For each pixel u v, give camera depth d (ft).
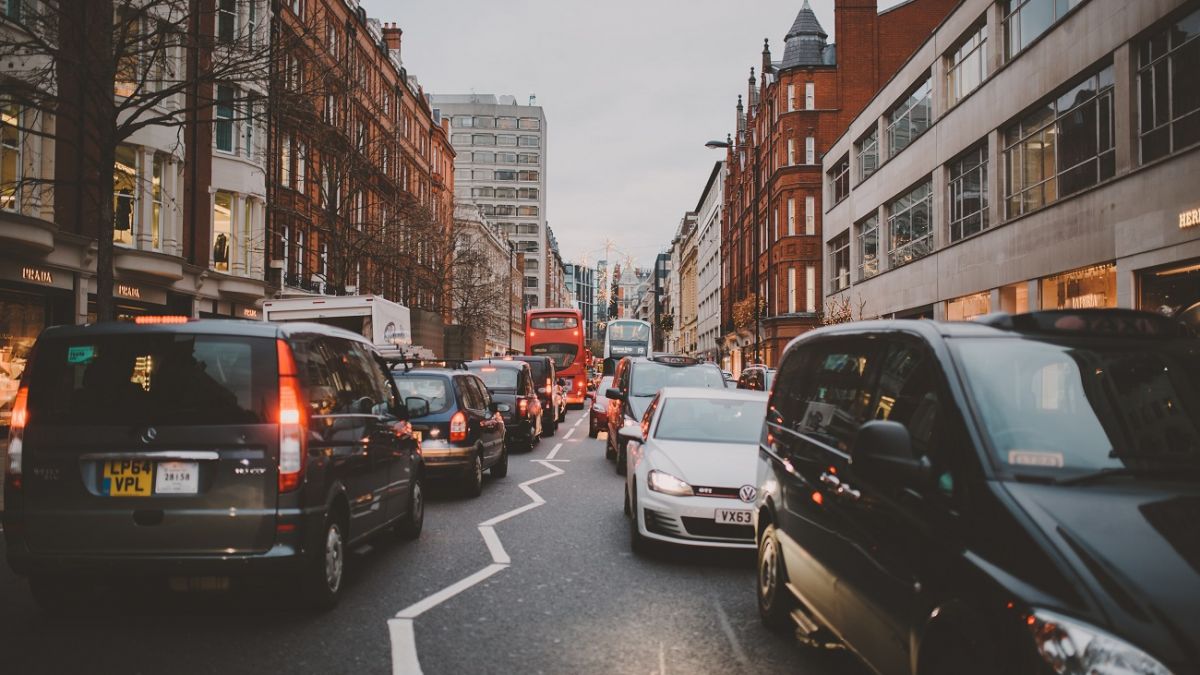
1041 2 66.90
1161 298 52.34
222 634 17.53
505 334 316.40
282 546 17.76
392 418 25.76
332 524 19.84
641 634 17.80
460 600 20.53
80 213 64.95
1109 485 10.19
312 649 16.57
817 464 15.37
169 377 18.12
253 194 93.30
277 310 61.62
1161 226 50.96
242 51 45.03
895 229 105.09
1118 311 12.93
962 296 83.15
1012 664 8.57
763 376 73.97
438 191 220.64
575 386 132.87
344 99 96.84
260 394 18.10
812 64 151.43
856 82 147.54
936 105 89.30
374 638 17.35
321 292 116.16
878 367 14.16
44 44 39.88
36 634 17.38
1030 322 12.72
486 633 17.78
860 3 148.05
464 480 37.76
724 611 19.76
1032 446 10.73
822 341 17.65
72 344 18.38
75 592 19.02
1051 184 65.87
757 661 16.06
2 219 54.60
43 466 17.81
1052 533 9.16
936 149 89.10
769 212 166.71
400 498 26.18
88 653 16.15
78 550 17.62
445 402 37.63
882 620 11.89
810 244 149.59
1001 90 73.20
